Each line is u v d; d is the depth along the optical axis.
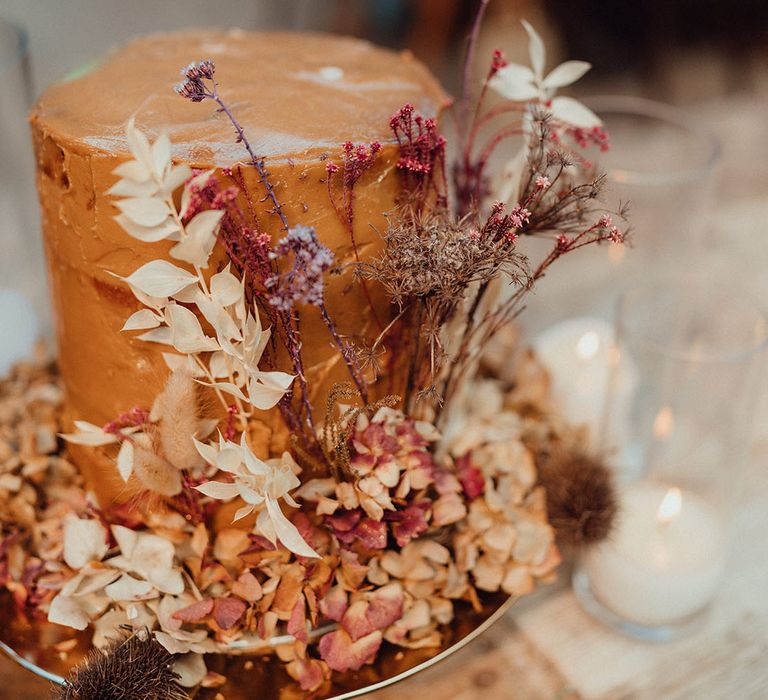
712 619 0.50
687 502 0.52
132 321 0.40
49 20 1.17
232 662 0.44
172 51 0.49
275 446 0.44
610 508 0.48
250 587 0.43
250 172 0.39
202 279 0.39
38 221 0.68
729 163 0.85
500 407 0.54
